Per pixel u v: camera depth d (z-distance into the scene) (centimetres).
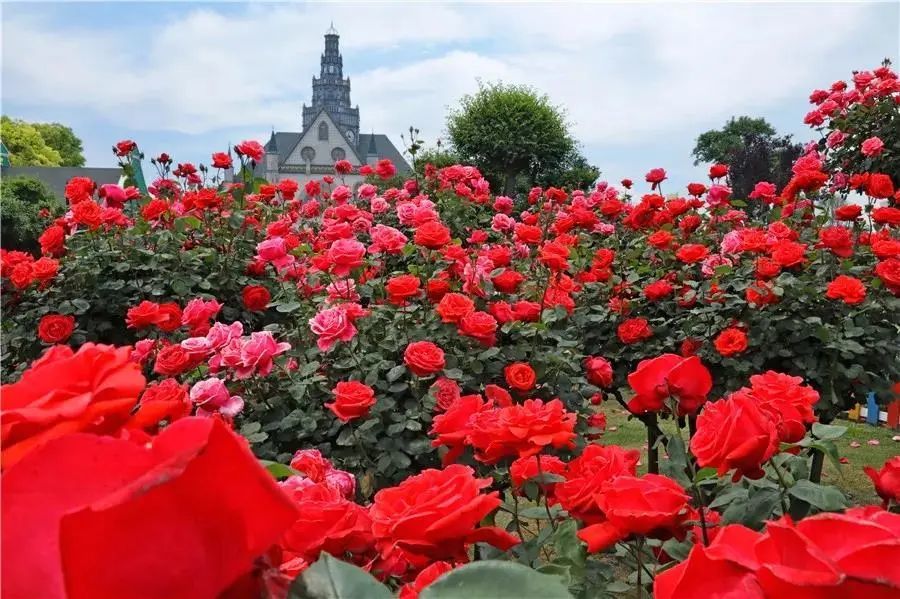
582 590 100
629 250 407
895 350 316
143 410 41
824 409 313
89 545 27
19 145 3903
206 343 212
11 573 27
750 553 46
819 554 38
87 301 334
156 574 29
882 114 474
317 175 5731
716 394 330
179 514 30
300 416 223
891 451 459
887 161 462
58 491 28
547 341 272
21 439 34
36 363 41
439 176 573
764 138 1076
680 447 111
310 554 72
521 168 1386
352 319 240
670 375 108
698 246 338
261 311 366
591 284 370
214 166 477
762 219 577
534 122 1339
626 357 354
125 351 40
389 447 214
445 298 239
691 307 351
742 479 120
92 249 354
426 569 78
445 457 128
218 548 30
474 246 439
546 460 131
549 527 121
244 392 231
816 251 359
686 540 100
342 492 137
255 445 220
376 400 216
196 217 379
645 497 82
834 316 321
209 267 373
